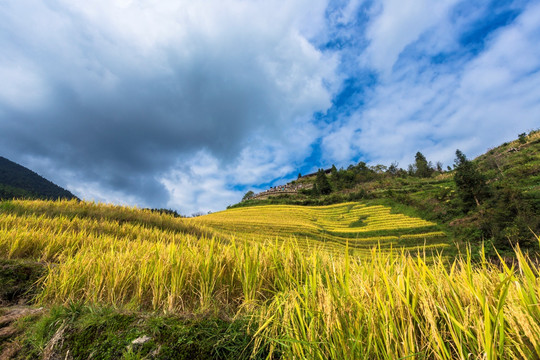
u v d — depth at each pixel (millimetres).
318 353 1552
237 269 3014
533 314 1319
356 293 1876
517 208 24203
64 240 6012
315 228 39969
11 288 3693
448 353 1345
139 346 2012
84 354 2016
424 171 84188
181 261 3018
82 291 3174
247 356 1937
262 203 79125
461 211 34281
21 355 2090
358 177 93250
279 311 1992
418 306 1684
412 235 31812
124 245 6004
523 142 60812
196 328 2184
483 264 1761
